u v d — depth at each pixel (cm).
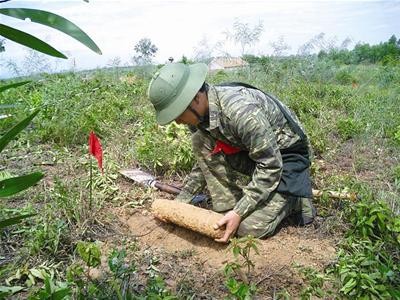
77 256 262
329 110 674
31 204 316
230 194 308
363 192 323
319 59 1105
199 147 300
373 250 247
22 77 815
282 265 257
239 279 244
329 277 244
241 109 264
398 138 508
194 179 321
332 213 317
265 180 269
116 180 387
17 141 469
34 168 405
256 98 288
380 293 215
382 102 709
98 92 713
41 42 90
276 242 284
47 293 168
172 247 285
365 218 267
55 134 485
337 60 1297
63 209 294
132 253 270
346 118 602
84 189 331
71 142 484
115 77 990
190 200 325
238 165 300
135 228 308
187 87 257
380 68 1224
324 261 263
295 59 1023
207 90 271
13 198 337
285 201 287
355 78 1113
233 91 274
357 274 218
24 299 223
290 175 287
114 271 209
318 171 409
